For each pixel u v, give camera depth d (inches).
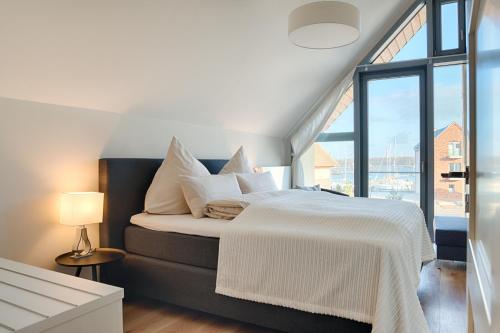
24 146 83.0
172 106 123.3
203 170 116.0
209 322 86.6
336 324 67.3
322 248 68.7
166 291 88.4
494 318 22.2
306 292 69.3
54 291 39.9
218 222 91.6
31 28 71.4
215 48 111.0
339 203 103.2
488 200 26.6
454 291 106.7
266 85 149.3
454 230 128.7
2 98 78.8
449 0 169.0
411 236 77.4
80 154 96.3
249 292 75.1
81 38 80.2
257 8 105.8
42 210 87.0
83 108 97.0
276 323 73.5
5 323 31.9
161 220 96.0
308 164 205.2
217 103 139.3
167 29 93.0
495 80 23.2
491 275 24.1
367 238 67.6
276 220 82.7
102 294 38.9
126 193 102.3
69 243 93.5
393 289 61.8
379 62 185.2
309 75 163.9
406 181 180.9
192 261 86.6
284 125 197.2
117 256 86.1
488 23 27.0
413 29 176.2
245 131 175.0
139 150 115.5
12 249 81.0
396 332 59.4
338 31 102.4
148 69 101.6
